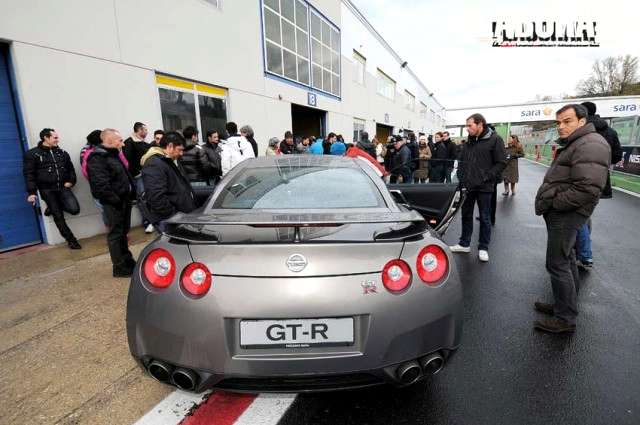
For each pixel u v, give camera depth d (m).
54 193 4.06
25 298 2.89
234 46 7.72
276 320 1.33
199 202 3.25
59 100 4.39
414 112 31.94
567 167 2.22
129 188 3.39
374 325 1.35
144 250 1.54
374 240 1.42
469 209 4.05
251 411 1.66
